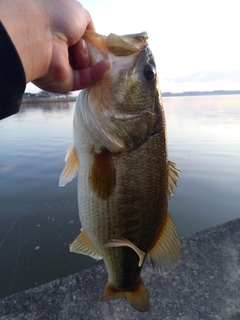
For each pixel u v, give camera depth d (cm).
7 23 20
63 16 24
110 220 30
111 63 29
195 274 51
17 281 71
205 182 133
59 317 44
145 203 31
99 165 29
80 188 31
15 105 20
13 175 149
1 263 78
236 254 56
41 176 146
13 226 95
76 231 92
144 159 30
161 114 32
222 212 104
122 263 33
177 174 35
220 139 235
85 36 27
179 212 105
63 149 210
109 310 45
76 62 27
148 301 35
